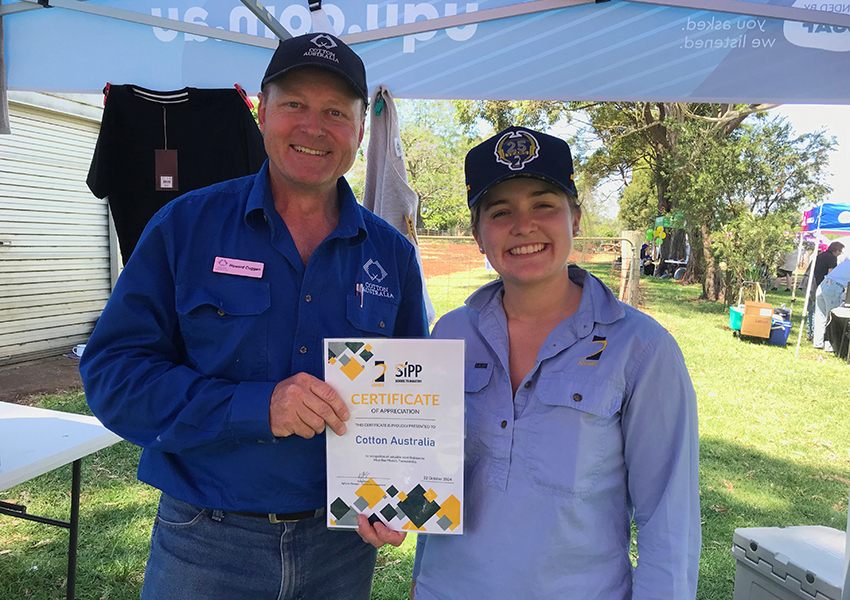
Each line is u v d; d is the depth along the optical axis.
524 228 1.17
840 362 7.58
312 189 1.36
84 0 2.34
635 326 1.15
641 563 1.09
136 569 2.70
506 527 1.13
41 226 6.31
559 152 1.19
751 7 1.89
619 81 2.09
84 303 6.88
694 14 1.97
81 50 2.46
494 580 1.13
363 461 1.18
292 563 1.31
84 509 3.27
